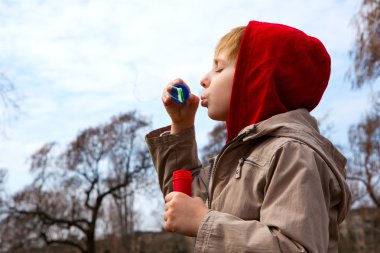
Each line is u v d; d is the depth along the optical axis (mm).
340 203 1436
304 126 1451
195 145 1993
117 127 20906
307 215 1231
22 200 20234
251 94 1555
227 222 1274
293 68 1554
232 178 1479
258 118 1528
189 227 1319
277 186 1312
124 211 25000
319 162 1350
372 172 12852
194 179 1915
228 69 1675
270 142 1425
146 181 20250
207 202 1622
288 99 1566
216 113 1681
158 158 1985
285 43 1562
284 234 1220
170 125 2086
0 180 18938
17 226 19922
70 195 21547
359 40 7832
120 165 20812
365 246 18328
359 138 12297
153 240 27391
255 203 1379
